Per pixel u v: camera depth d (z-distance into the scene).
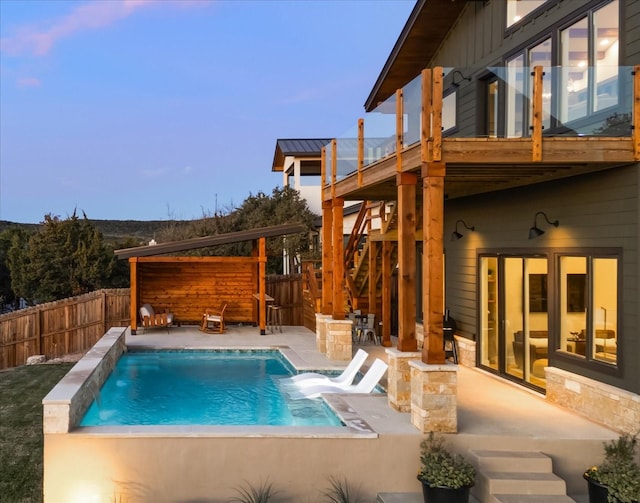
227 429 7.99
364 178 11.20
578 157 7.81
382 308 15.35
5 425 11.10
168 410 10.35
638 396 7.59
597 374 8.45
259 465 7.79
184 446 7.78
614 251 8.11
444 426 7.83
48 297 24.95
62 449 7.73
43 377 15.19
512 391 10.17
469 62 12.38
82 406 9.17
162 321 17.64
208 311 18.44
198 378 12.84
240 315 19.80
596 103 8.02
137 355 15.20
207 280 19.66
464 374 11.53
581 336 8.93
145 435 7.78
